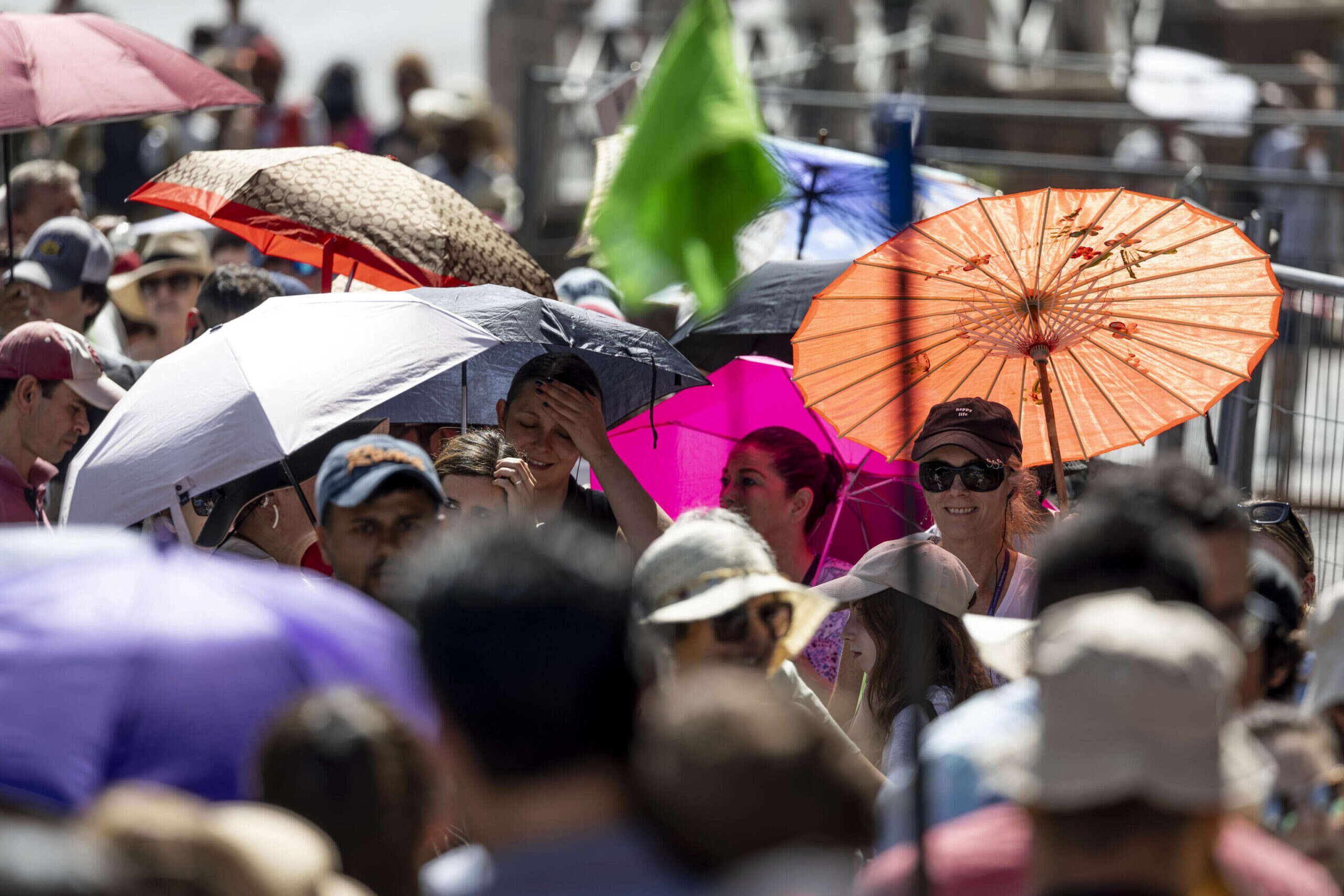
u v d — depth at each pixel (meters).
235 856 6.19
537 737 6.86
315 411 13.37
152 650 8.65
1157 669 6.56
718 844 6.68
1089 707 6.63
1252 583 11.50
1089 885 6.63
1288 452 21.08
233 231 20.17
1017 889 7.84
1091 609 7.12
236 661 8.78
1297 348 20.95
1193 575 8.34
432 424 17.14
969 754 8.95
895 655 12.68
